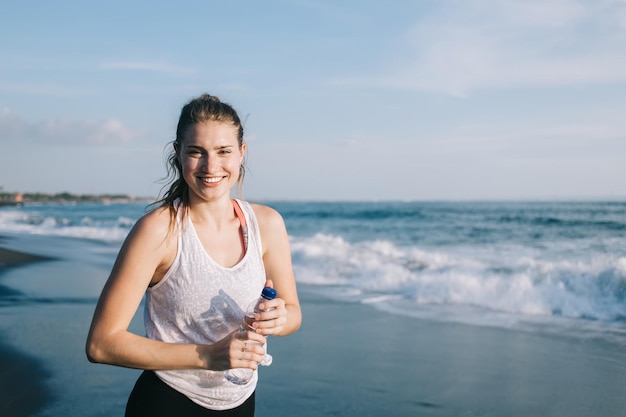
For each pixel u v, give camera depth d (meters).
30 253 15.98
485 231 23.38
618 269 9.00
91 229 27.05
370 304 8.58
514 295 8.63
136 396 2.12
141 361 1.88
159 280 2.03
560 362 5.56
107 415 4.12
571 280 9.20
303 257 13.31
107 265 13.16
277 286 2.29
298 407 4.41
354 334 6.70
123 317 1.92
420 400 4.57
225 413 2.15
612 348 6.02
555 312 7.80
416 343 6.30
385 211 44.09
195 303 2.01
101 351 1.88
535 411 4.36
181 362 1.89
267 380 5.04
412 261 12.47
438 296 8.97
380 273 11.12
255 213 2.21
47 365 5.27
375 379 5.05
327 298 9.14
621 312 7.58
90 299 8.73
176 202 2.04
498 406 4.45
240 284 2.05
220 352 1.88
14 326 6.84
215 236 2.06
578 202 54.41
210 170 1.95
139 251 1.93
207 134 1.94
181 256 1.99
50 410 4.22
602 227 22.38
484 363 5.53
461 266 11.43
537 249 15.88
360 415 4.26
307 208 60.22
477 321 7.35
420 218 33.62
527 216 31.66
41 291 9.48
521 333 6.72
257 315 1.91
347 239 21.83
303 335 6.67
